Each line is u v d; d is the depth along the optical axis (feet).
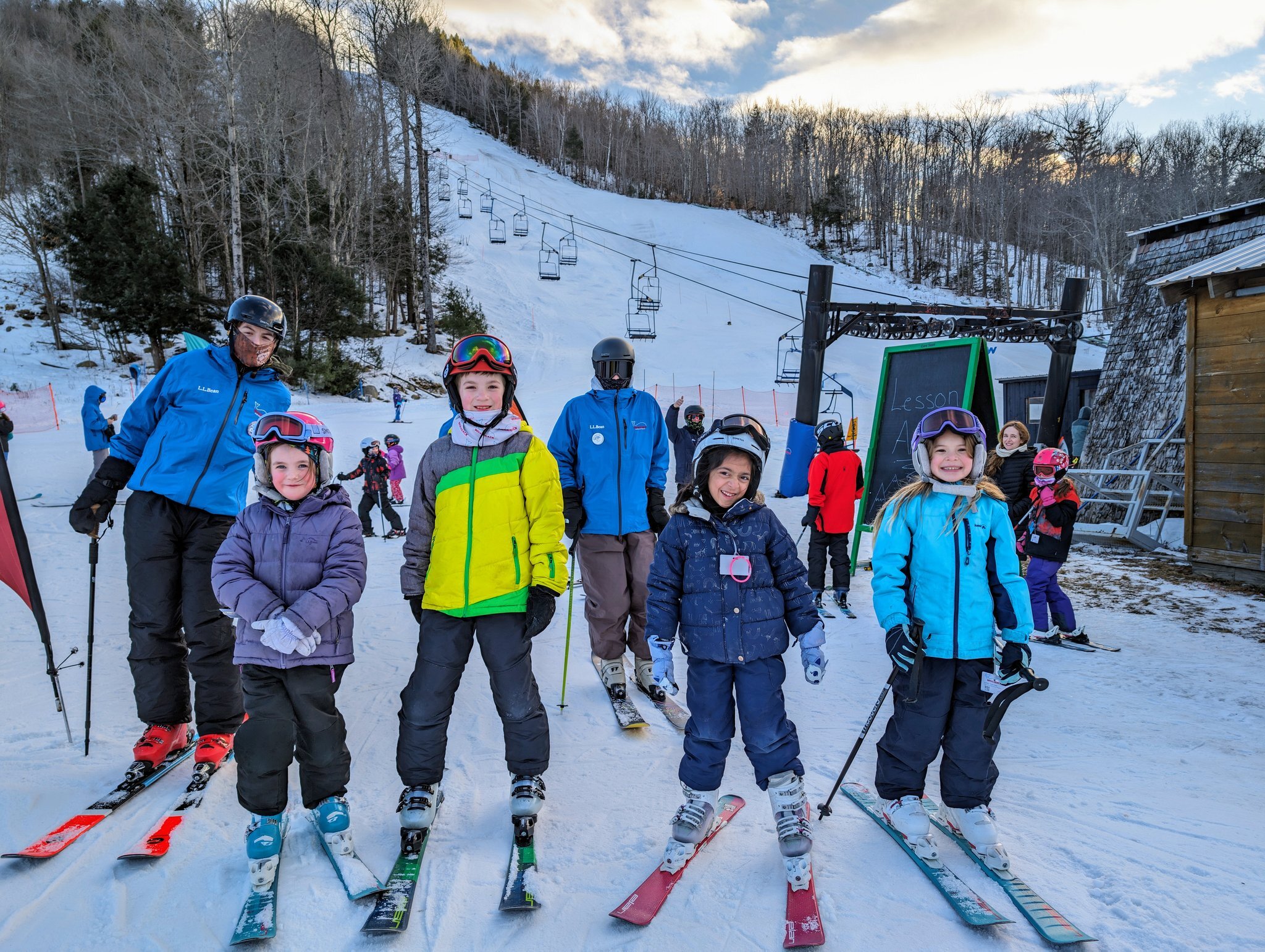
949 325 50.11
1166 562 27.50
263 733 7.49
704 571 7.86
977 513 7.82
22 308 102.58
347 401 88.02
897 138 283.18
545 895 7.39
